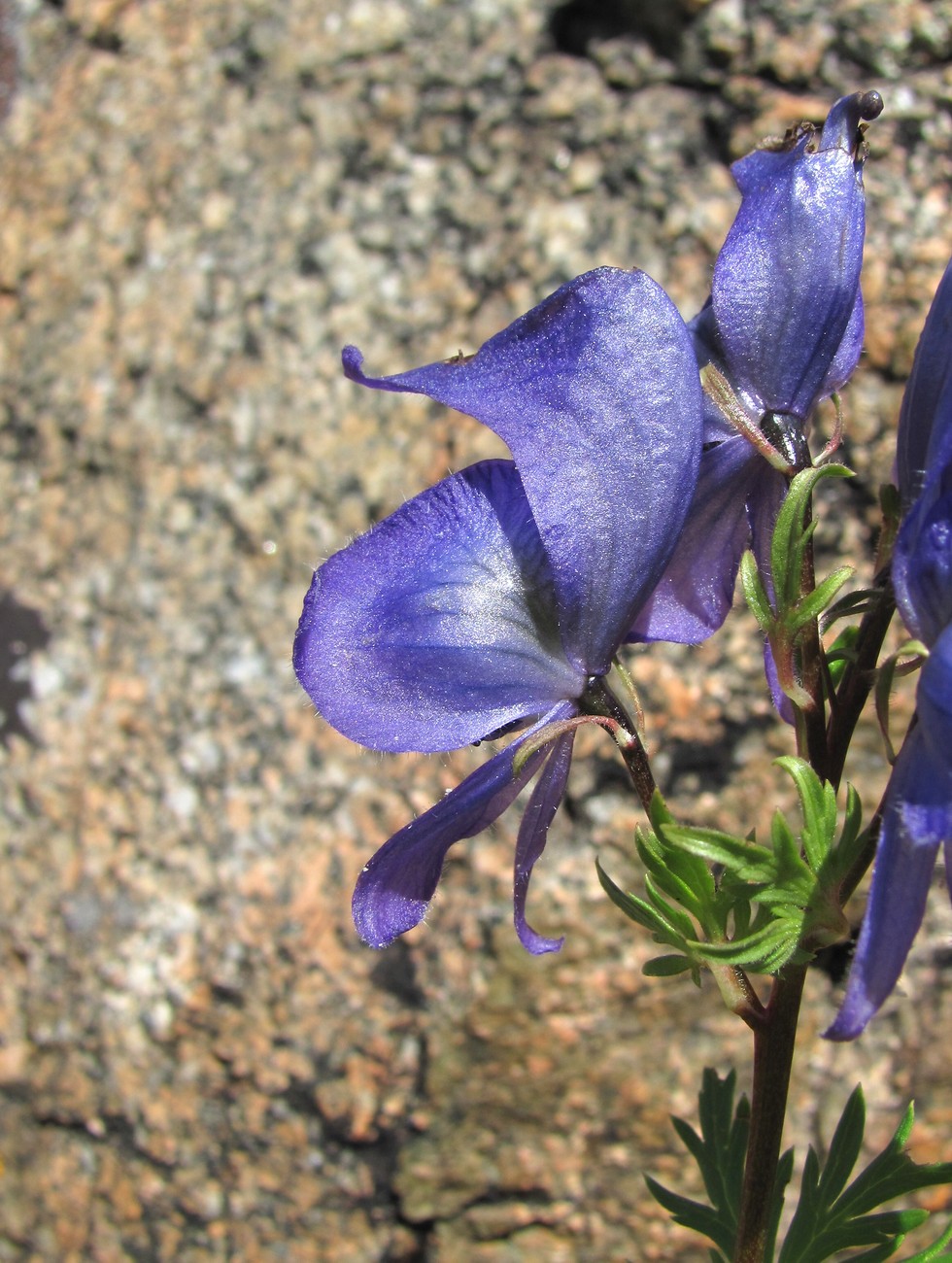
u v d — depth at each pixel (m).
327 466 0.16
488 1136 0.15
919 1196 0.15
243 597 0.16
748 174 0.08
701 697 0.14
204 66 0.17
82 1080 0.15
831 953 0.15
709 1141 0.11
